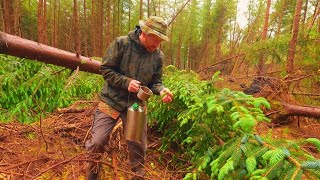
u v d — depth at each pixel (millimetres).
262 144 1896
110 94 2348
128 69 2291
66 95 4715
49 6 20000
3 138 3199
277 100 5168
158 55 2412
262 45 6398
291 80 5434
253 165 1687
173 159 2939
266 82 5504
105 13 18891
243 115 1954
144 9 21297
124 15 22047
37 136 3256
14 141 3186
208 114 2479
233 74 7297
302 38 5992
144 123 2295
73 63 4547
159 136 3613
